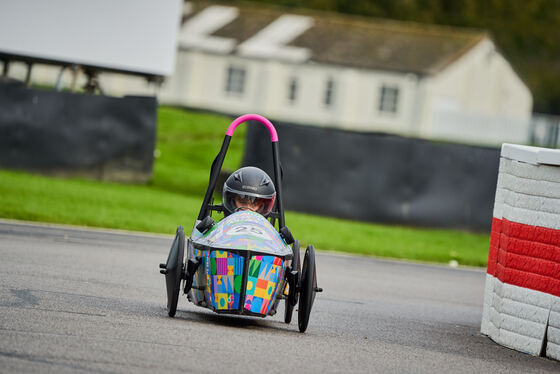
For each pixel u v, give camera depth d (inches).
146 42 2201.0
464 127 4020.7
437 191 1604.3
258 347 533.6
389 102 4050.2
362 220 1626.5
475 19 5851.4
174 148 2501.2
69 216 1298.0
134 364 456.1
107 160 1744.6
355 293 917.8
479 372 549.0
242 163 1669.5
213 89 4239.7
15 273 769.6
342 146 1626.5
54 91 1705.2
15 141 1705.2
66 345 485.1
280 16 4426.7
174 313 615.8
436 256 1363.2
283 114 4168.3
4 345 471.2
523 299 677.9
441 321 797.9
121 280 810.2
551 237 657.6
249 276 577.3
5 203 1336.1
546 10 6131.9
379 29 4284.0
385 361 544.7
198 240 606.5
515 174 699.4
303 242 1339.8
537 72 5876.0
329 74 4094.5
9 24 2139.5
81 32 2170.3
